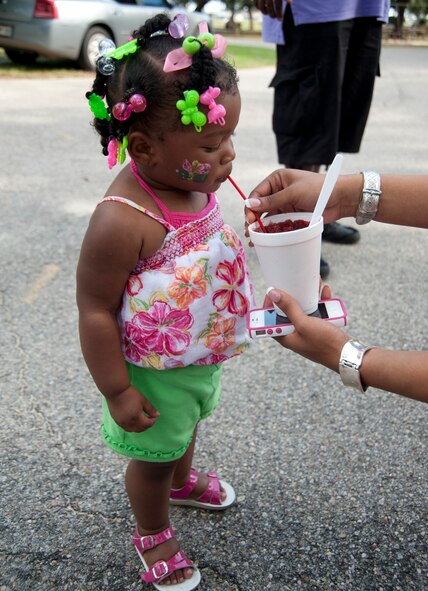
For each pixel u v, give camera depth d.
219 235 1.40
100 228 1.28
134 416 1.37
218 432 2.04
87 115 6.36
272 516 1.73
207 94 1.18
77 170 4.63
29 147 5.20
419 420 2.09
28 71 8.80
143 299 1.34
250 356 2.45
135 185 1.32
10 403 2.14
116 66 1.26
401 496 1.79
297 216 1.40
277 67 3.09
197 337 1.39
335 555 1.61
